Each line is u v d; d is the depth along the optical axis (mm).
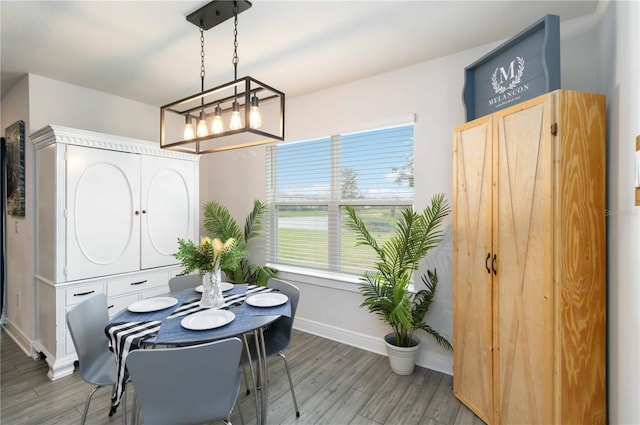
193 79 2848
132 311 1785
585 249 1527
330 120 3045
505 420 1745
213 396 1301
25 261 2879
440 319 2484
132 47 2283
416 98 2578
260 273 3244
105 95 3168
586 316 1531
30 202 2771
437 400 2115
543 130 1533
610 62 1610
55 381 2357
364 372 2473
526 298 1624
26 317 2877
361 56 2451
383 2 1812
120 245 2781
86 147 2580
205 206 3498
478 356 1931
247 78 1563
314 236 3221
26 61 2486
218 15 1876
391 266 2486
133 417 1452
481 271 1895
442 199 2350
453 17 1961
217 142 3920
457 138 2088
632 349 1312
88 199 2586
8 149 3092
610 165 1545
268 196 3518
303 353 2789
